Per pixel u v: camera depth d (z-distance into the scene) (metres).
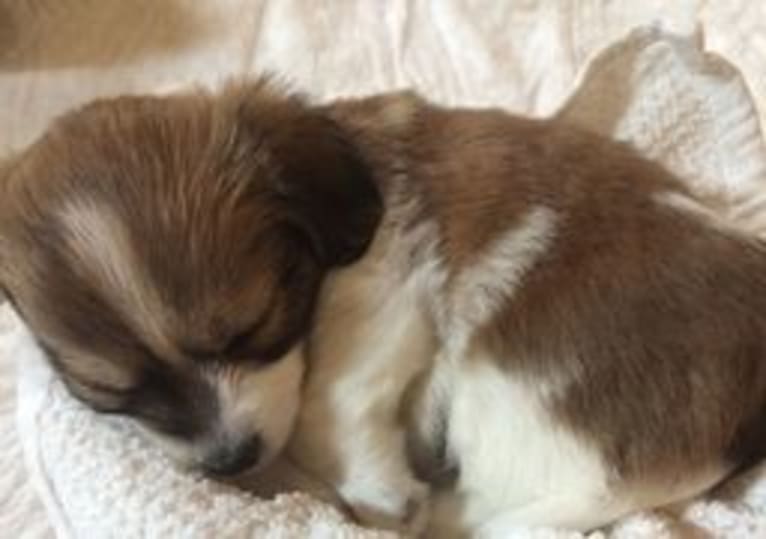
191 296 0.26
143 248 0.26
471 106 0.42
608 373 0.30
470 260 0.30
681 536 0.30
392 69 0.46
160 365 0.26
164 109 0.28
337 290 0.29
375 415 0.30
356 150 0.29
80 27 0.50
